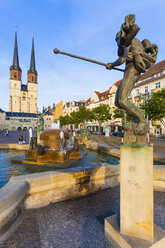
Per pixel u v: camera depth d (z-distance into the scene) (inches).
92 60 97.0
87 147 518.9
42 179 114.0
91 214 104.5
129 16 64.6
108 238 79.3
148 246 64.4
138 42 78.2
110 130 1766.7
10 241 76.9
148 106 800.3
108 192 142.2
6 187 95.8
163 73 1111.6
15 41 4377.5
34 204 110.2
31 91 4598.9
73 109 2940.5
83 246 75.4
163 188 145.5
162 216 102.0
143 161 68.6
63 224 92.9
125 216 71.7
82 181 134.3
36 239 79.4
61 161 277.7
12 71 4306.1
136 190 69.9
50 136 304.0
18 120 3882.9
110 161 300.0
